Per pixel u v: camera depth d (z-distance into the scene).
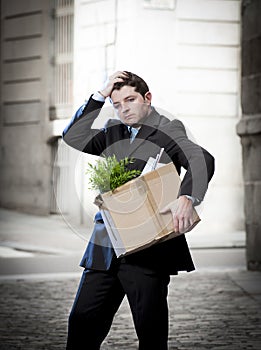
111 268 4.12
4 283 9.30
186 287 8.95
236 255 11.95
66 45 17.03
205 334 6.50
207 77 15.27
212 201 15.09
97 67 15.59
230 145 15.32
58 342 6.22
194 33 15.18
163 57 15.06
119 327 6.77
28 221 16.67
